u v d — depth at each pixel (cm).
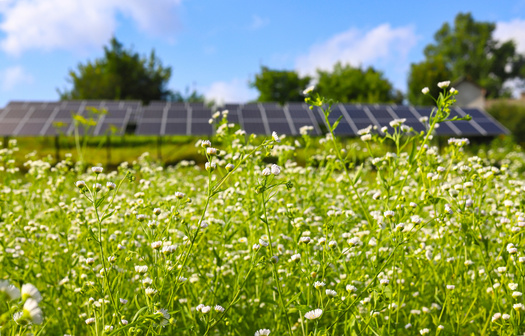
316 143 1719
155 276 293
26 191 529
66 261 405
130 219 387
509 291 304
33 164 575
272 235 414
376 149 418
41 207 518
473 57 7838
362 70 5684
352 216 404
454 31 8112
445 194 375
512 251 294
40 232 439
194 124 2050
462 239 354
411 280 369
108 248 353
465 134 1859
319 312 242
